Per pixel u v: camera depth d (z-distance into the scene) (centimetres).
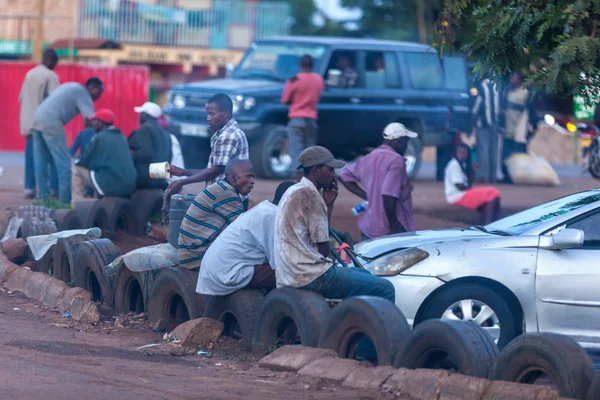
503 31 1691
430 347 1330
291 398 1273
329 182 1570
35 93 3000
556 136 5806
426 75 4197
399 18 10050
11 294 1964
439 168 4444
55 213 2448
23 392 1221
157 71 7612
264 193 3366
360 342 1634
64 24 7038
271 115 3841
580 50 1577
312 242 1534
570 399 1150
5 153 5328
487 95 4200
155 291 1783
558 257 1623
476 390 1217
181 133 3828
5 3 7125
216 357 1556
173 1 7300
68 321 1753
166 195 1889
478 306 1631
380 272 1652
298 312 1499
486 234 1728
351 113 3934
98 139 2577
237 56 7481
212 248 1653
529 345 1234
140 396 1242
